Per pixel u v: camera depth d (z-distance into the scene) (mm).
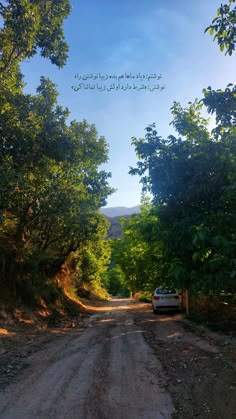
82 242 28750
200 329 12805
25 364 8109
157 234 6383
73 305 26984
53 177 18578
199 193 5836
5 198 12867
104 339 11836
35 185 16312
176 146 7234
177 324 14984
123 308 31062
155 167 7176
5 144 12195
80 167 21500
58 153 14406
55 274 28812
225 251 4062
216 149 6000
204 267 4367
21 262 19859
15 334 12867
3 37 11688
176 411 4949
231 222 4891
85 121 20891
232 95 5426
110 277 102250
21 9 11680
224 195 5141
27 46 12141
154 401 5363
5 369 7590
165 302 20828
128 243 35094
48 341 11758
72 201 19922
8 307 15797
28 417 4789
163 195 6707
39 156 13820
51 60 15469
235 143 5809
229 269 4242
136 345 10375
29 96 12969
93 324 17469
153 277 23875
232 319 13859
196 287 4480
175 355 8695
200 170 6141
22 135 12148
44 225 25531
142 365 7738
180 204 6160
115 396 5609
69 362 8203
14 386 6289
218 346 9438
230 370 6887
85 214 23719
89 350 9750
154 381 6430
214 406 5102
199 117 9539
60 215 20484
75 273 41750
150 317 19391
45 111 14391
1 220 13266
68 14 14852
